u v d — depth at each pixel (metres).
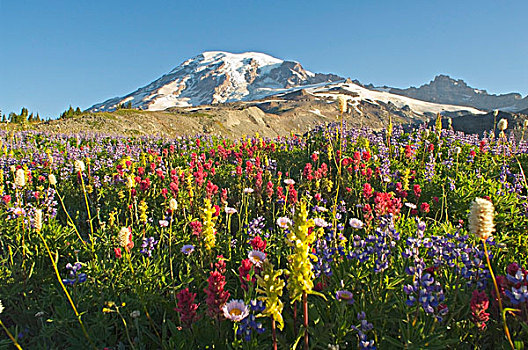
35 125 47.69
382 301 3.54
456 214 6.46
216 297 2.94
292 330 3.35
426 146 11.21
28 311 3.85
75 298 3.71
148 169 12.17
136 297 3.87
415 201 7.29
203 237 4.56
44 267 4.86
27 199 8.01
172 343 3.12
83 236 6.10
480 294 2.94
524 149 10.30
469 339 3.21
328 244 4.75
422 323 3.03
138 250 4.80
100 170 11.58
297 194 7.46
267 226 6.86
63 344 3.48
